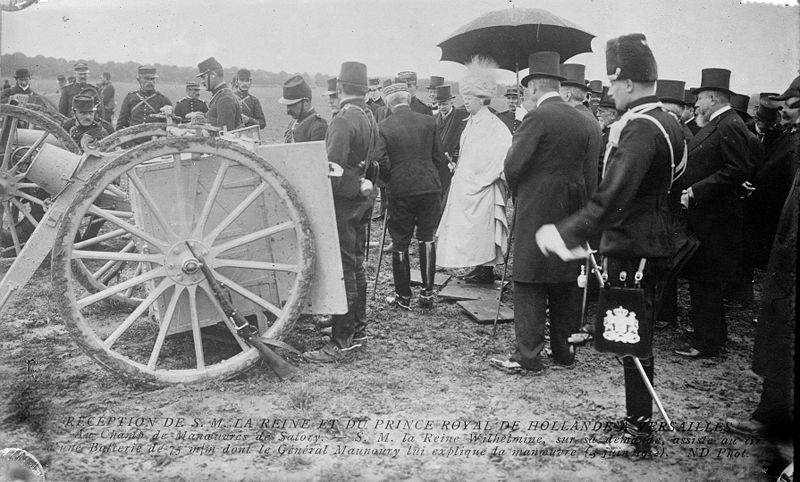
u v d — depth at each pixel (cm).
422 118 560
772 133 609
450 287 627
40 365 430
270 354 408
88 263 668
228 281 409
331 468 310
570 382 422
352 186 447
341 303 427
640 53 332
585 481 305
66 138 562
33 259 394
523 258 424
